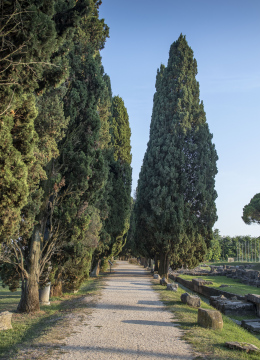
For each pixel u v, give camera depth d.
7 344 8.22
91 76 16.25
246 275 36.34
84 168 14.17
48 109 11.80
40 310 13.72
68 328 9.70
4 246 12.81
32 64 8.20
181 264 33.31
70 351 7.42
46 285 15.23
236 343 7.96
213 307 17.03
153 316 11.88
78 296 18.56
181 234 31.30
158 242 32.03
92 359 6.82
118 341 8.31
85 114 15.43
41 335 8.95
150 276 35.88
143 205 34.81
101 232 28.09
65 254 15.30
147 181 34.59
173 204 31.98
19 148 8.77
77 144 15.08
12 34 7.94
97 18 17.89
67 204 14.12
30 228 11.93
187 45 38.28
